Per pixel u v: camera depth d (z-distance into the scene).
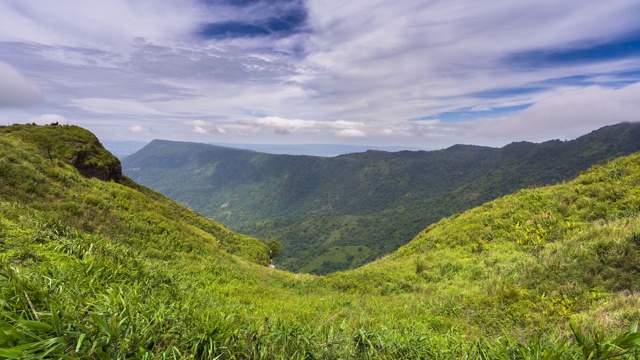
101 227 16.30
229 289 12.62
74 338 2.59
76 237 9.26
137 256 10.40
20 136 31.30
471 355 3.65
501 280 11.14
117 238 15.98
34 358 2.14
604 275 8.58
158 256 16.08
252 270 21.31
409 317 8.31
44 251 6.24
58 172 19.73
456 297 10.92
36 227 8.44
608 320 5.89
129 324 2.91
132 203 22.42
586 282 8.77
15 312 2.62
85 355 2.38
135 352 2.72
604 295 7.80
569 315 7.37
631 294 7.32
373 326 6.17
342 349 3.89
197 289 9.05
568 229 14.22
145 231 18.59
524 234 15.47
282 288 17.09
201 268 15.92
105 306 3.15
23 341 2.27
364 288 15.46
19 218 9.23
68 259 5.62
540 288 9.41
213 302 7.16
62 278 3.79
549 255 11.32
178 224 25.11
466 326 8.14
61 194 17.06
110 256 7.60
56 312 2.51
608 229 10.93
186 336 3.20
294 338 3.92
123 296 3.81
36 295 2.98
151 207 25.03
